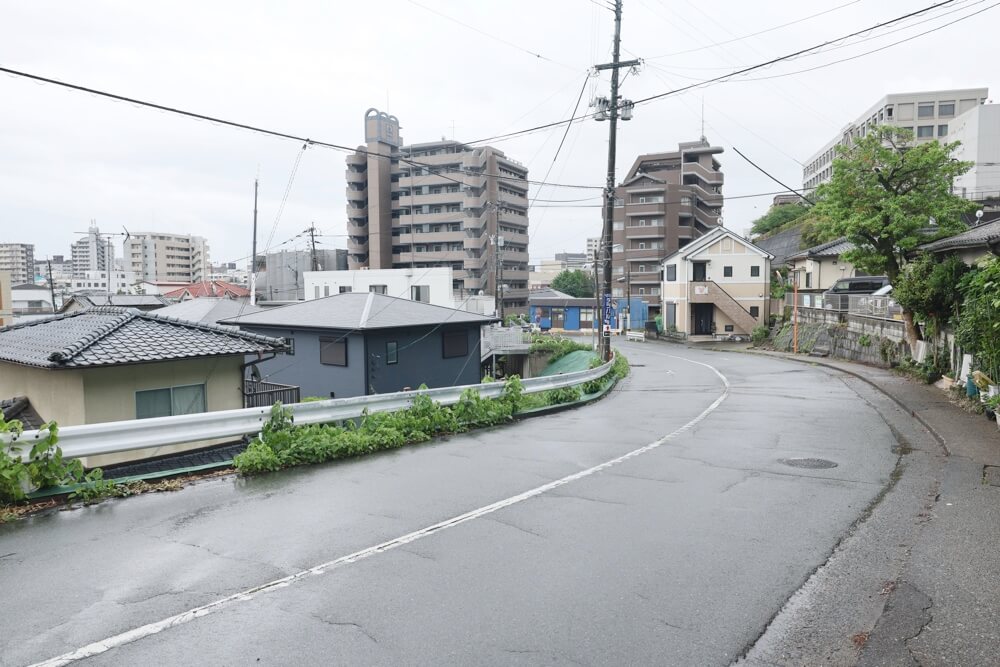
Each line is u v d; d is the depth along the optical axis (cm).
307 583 474
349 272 4416
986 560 520
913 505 679
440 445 1020
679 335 4669
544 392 1587
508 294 6575
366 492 725
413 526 605
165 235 9875
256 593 456
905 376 2014
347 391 1770
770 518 636
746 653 383
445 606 438
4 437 634
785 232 5934
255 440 862
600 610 434
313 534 580
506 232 6556
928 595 459
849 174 1969
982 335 1229
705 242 4591
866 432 1146
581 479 794
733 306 4484
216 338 1137
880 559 527
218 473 800
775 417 1356
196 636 395
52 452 662
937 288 1669
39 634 394
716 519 633
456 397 1254
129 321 1098
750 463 894
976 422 1152
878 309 2612
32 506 641
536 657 374
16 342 1119
